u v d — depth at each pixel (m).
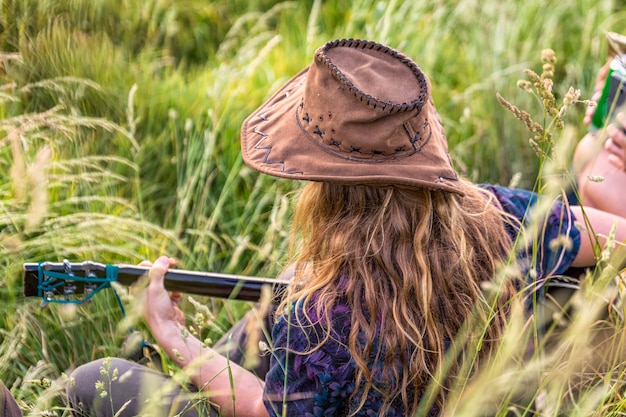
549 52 1.46
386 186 1.46
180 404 1.69
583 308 1.43
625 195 1.87
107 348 2.06
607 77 1.86
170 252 2.44
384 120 1.41
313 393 1.46
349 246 1.47
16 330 1.99
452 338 1.47
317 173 1.45
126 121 2.75
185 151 2.69
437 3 3.85
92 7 3.07
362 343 1.42
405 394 1.45
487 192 1.70
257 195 2.74
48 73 2.62
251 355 1.54
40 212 1.66
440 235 1.49
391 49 1.48
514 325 1.39
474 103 3.26
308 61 3.29
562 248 1.68
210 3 3.83
